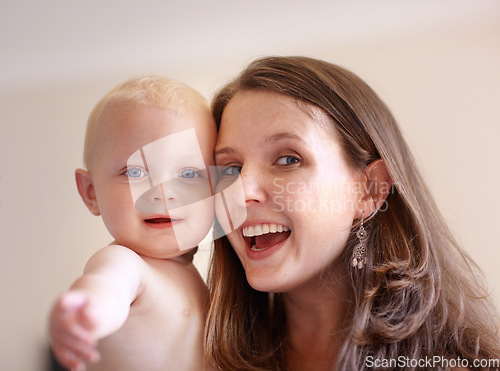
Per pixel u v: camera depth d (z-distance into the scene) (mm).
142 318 743
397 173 904
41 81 950
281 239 838
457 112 1185
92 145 785
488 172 1173
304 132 807
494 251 1139
